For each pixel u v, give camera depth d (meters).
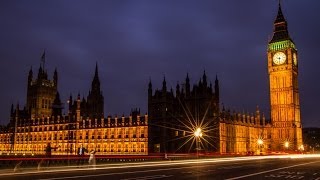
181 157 99.56
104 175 39.84
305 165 62.47
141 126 156.38
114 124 166.50
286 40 163.00
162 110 137.88
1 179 34.72
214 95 134.12
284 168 53.50
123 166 60.22
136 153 155.25
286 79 160.88
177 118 136.00
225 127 134.38
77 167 56.19
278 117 159.88
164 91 138.62
